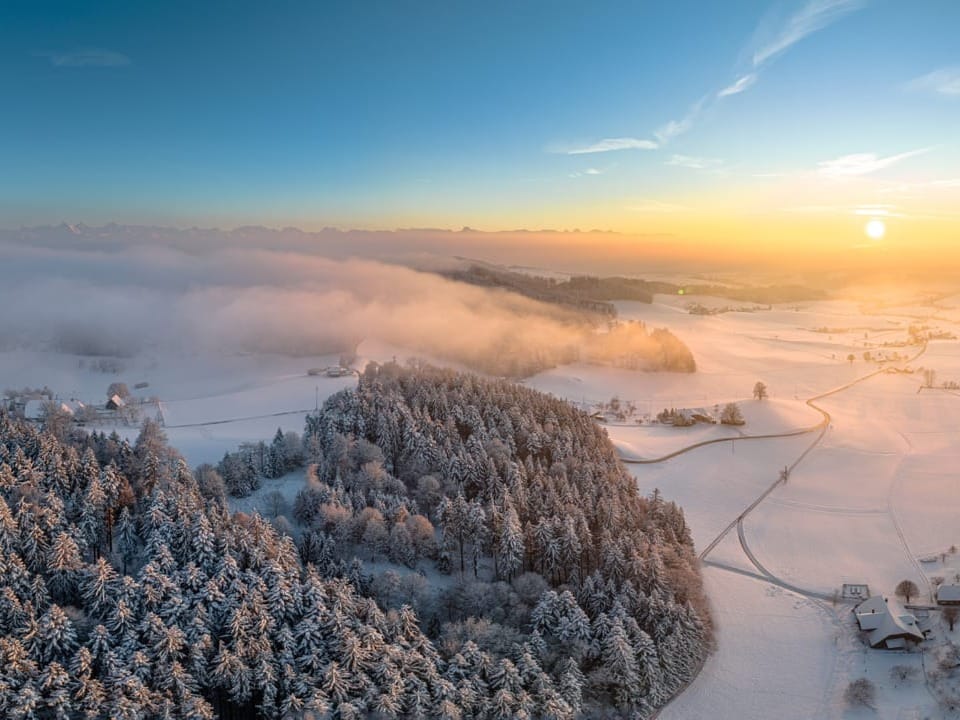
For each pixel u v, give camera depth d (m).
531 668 90.19
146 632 83.31
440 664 90.12
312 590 92.44
